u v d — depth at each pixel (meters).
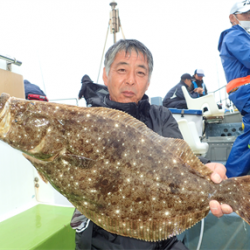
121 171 1.07
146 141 1.12
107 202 1.06
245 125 2.87
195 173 1.18
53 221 1.65
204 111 4.53
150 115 1.78
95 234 1.38
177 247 1.44
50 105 1.06
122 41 1.65
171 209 1.14
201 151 3.14
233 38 2.93
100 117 1.08
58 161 1.04
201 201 1.17
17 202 1.85
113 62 1.64
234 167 2.86
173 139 1.21
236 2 3.14
